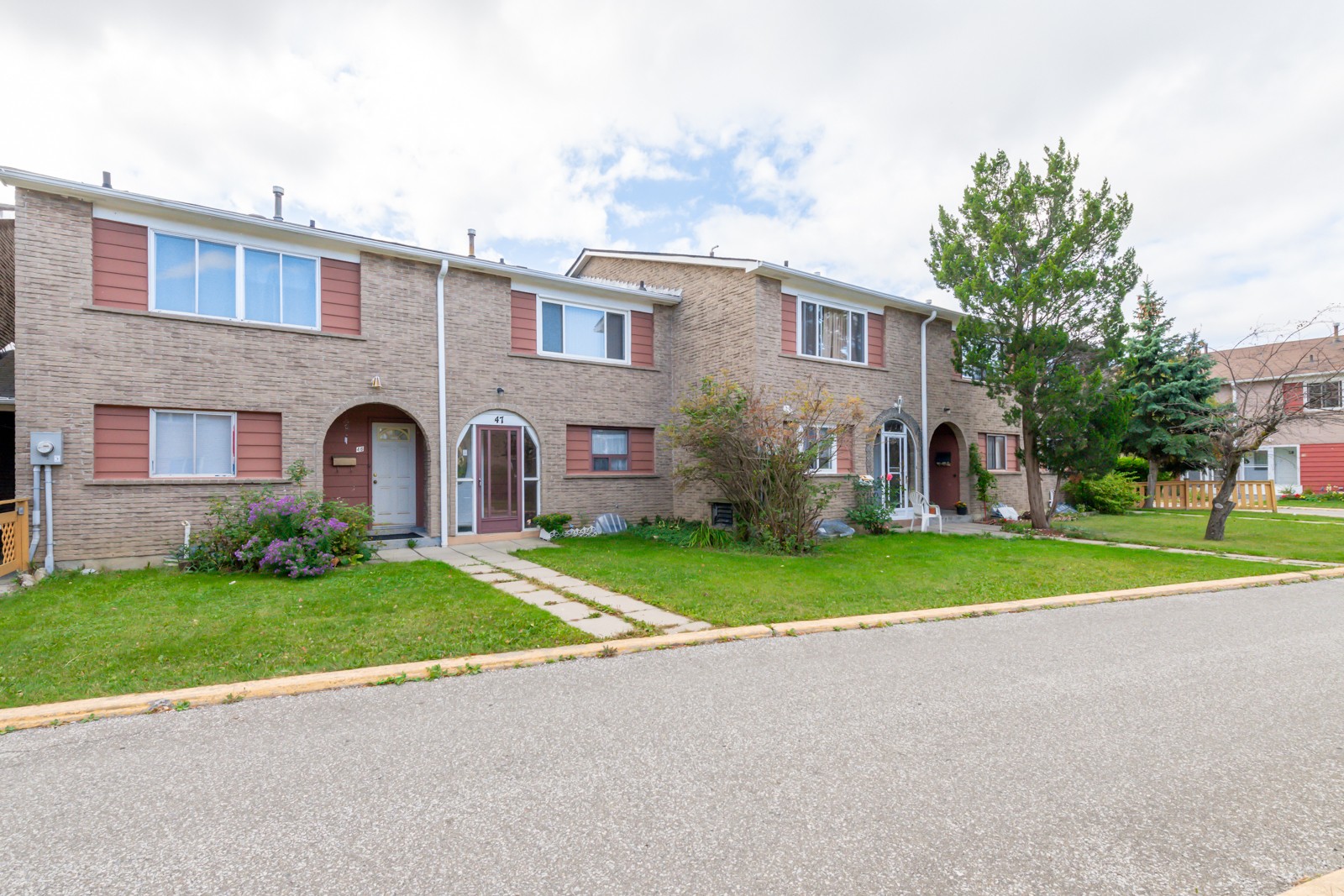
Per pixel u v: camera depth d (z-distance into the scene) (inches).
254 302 434.3
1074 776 135.9
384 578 340.8
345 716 166.6
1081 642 242.4
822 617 271.1
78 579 341.7
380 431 543.5
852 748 148.6
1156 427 904.9
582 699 180.2
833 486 489.4
